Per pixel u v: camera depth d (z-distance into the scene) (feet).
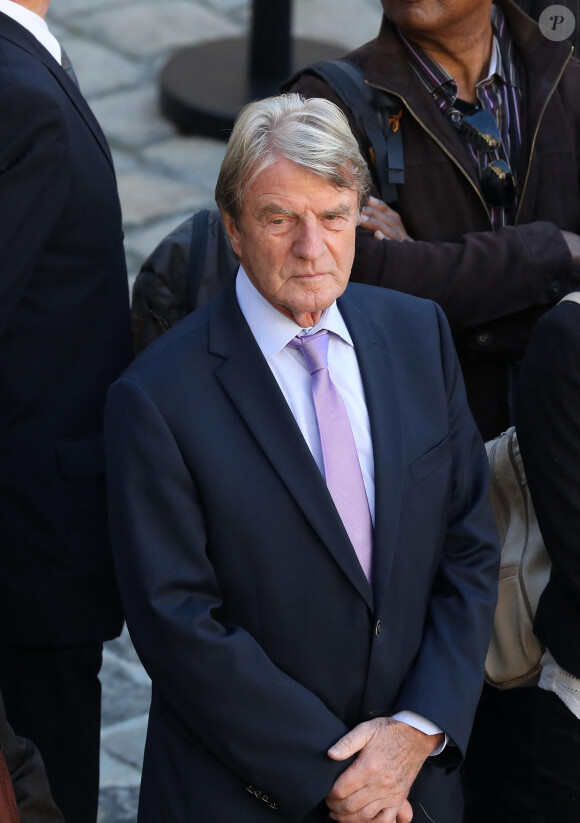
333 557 21.30
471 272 27.48
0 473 26.99
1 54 25.05
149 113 69.72
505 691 28.35
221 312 22.43
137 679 39.24
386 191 28.37
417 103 28.19
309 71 29.01
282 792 20.97
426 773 22.72
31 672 28.55
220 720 20.89
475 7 27.71
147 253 58.23
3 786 17.63
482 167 28.78
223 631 21.04
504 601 25.29
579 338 22.45
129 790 34.71
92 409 27.45
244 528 21.17
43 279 26.21
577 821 24.68
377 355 22.71
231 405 21.57
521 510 25.81
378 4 82.02
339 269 21.12
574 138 29.60
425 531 22.39
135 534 21.16
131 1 80.94
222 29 78.64
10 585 27.50
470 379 29.37
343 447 21.83
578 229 29.81
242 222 21.04
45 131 24.66
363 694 21.94
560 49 29.01
